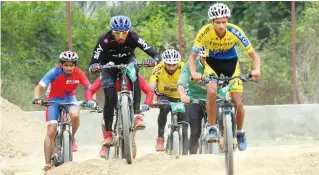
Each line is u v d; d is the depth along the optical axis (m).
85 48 41.72
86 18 43.19
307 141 34.00
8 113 33.34
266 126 35.97
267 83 42.50
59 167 20.48
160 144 25.48
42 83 21.69
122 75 20.94
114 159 20.98
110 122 21.66
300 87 43.00
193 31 44.28
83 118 36.09
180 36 37.28
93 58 21.30
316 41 43.53
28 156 29.91
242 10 49.12
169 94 25.44
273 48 45.09
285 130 35.88
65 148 21.28
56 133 21.83
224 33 18.94
